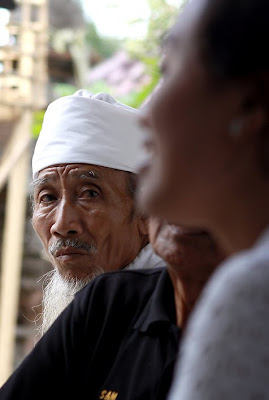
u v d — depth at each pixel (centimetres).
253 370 67
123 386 123
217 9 76
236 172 78
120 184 204
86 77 905
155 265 207
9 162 623
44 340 138
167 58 83
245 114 77
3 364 588
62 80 945
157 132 80
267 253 71
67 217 201
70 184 202
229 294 70
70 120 206
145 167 86
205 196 79
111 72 881
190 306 123
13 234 627
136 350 125
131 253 206
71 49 934
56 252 203
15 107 612
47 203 207
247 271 70
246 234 79
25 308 702
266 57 75
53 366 135
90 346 134
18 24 620
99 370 130
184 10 82
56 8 977
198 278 121
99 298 136
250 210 78
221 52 76
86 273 202
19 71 615
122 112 208
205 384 69
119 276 139
